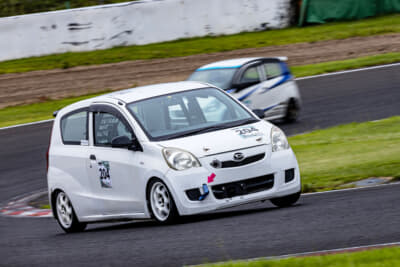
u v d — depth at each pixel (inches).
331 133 2128.4
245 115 1167.0
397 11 4827.8
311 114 2556.6
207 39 4357.8
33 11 4677.7
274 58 2426.2
